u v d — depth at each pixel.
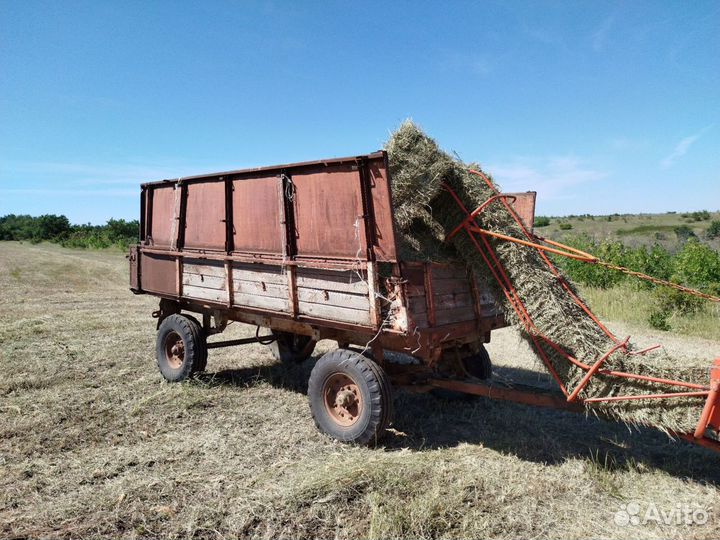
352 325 4.36
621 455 4.34
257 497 3.51
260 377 6.65
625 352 3.92
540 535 3.16
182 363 6.29
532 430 4.89
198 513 3.31
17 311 12.14
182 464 4.07
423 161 4.46
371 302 4.17
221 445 4.44
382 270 4.28
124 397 5.72
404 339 4.17
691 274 12.79
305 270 4.78
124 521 3.25
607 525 3.29
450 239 4.75
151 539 3.07
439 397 5.79
